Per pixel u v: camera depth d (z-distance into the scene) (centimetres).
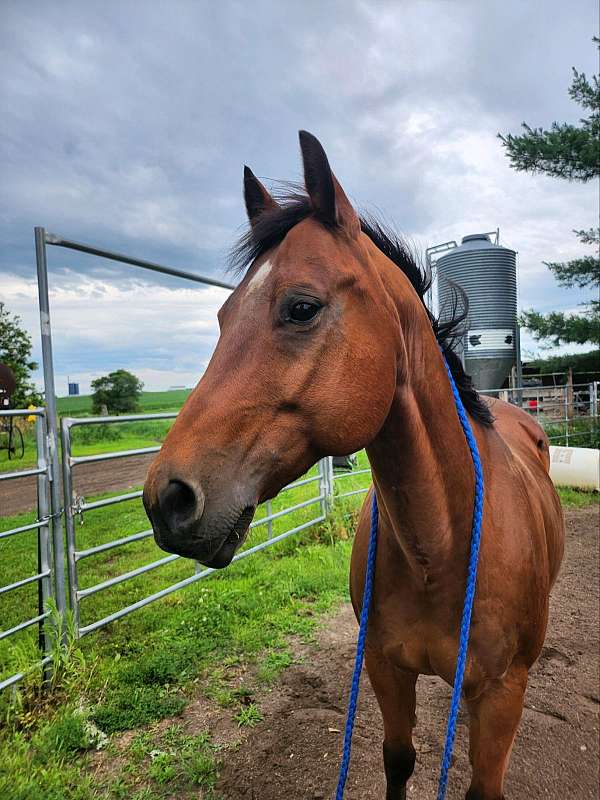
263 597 400
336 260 115
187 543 100
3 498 877
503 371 1093
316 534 546
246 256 128
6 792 207
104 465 1250
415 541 138
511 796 210
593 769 224
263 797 212
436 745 242
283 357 110
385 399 118
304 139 118
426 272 165
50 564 290
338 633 351
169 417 349
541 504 189
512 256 1078
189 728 257
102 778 223
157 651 320
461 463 143
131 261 307
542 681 291
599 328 1065
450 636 146
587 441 995
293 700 279
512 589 148
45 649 287
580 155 1046
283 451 110
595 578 444
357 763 230
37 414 279
